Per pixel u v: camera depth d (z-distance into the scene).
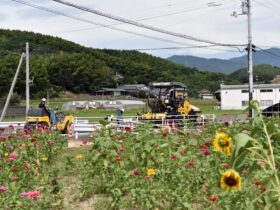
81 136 22.38
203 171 7.23
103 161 8.57
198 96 131.50
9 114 59.88
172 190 6.83
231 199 5.57
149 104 28.56
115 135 9.83
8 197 6.06
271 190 3.36
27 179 8.04
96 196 7.99
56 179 7.54
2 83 88.44
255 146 3.34
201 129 12.46
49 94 104.88
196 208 6.67
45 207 6.34
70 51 125.56
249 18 29.09
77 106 90.56
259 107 3.81
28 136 12.32
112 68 131.25
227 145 4.29
